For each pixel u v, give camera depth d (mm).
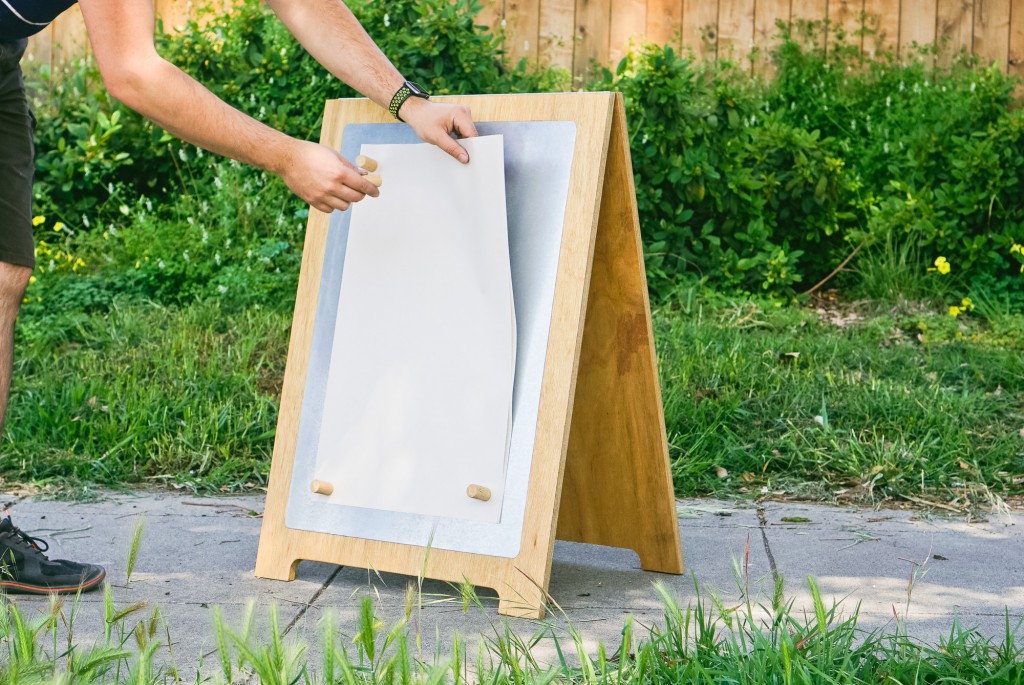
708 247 6004
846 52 7055
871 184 6586
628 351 2496
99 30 1902
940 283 5945
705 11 6965
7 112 2178
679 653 1777
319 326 2564
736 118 5969
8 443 3617
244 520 3057
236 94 6059
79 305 5121
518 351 2330
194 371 4301
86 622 2090
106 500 3266
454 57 5898
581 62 6918
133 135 6082
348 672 1269
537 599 2189
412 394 2420
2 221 2184
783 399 4164
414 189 2461
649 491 2545
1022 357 4816
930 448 3652
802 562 2633
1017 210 6062
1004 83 6418
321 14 2471
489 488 2303
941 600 2297
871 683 1633
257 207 5863
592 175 2307
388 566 2355
